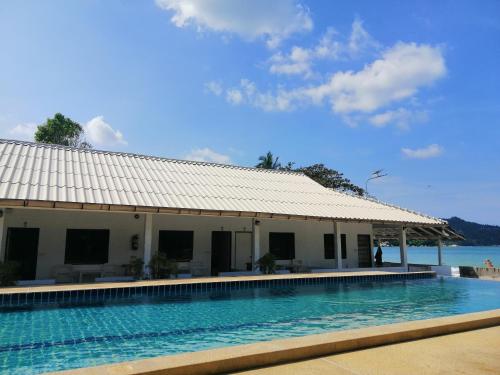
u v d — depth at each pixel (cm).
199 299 1112
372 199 2309
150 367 363
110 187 1427
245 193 1784
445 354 457
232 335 758
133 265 1342
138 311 941
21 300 941
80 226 1511
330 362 423
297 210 1681
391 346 487
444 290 1440
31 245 1431
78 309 939
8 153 1527
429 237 2336
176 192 1555
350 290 1380
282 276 1402
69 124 3988
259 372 391
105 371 354
